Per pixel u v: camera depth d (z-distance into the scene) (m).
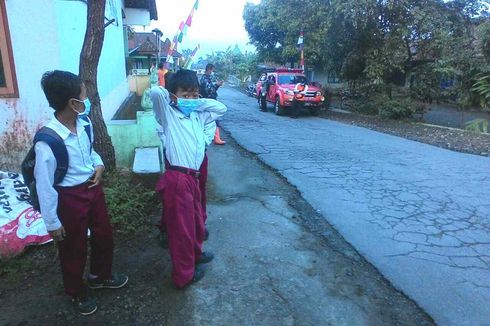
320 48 17.47
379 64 14.62
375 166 7.17
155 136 5.96
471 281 3.33
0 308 2.92
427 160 7.80
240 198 5.21
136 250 3.76
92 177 2.79
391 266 3.55
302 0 15.94
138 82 16.58
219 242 3.93
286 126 12.33
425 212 4.90
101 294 3.08
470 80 12.95
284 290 3.14
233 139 9.68
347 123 13.52
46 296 3.06
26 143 5.31
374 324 2.77
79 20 6.26
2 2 4.90
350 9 13.21
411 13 13.29
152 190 4.76
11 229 3.65
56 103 2.50
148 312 2.87
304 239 4.06
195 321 2.77
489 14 14.19
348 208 4.99
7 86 5.12
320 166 7.05
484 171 6.99
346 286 3.22
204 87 8.38
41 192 2.41
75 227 2.68
